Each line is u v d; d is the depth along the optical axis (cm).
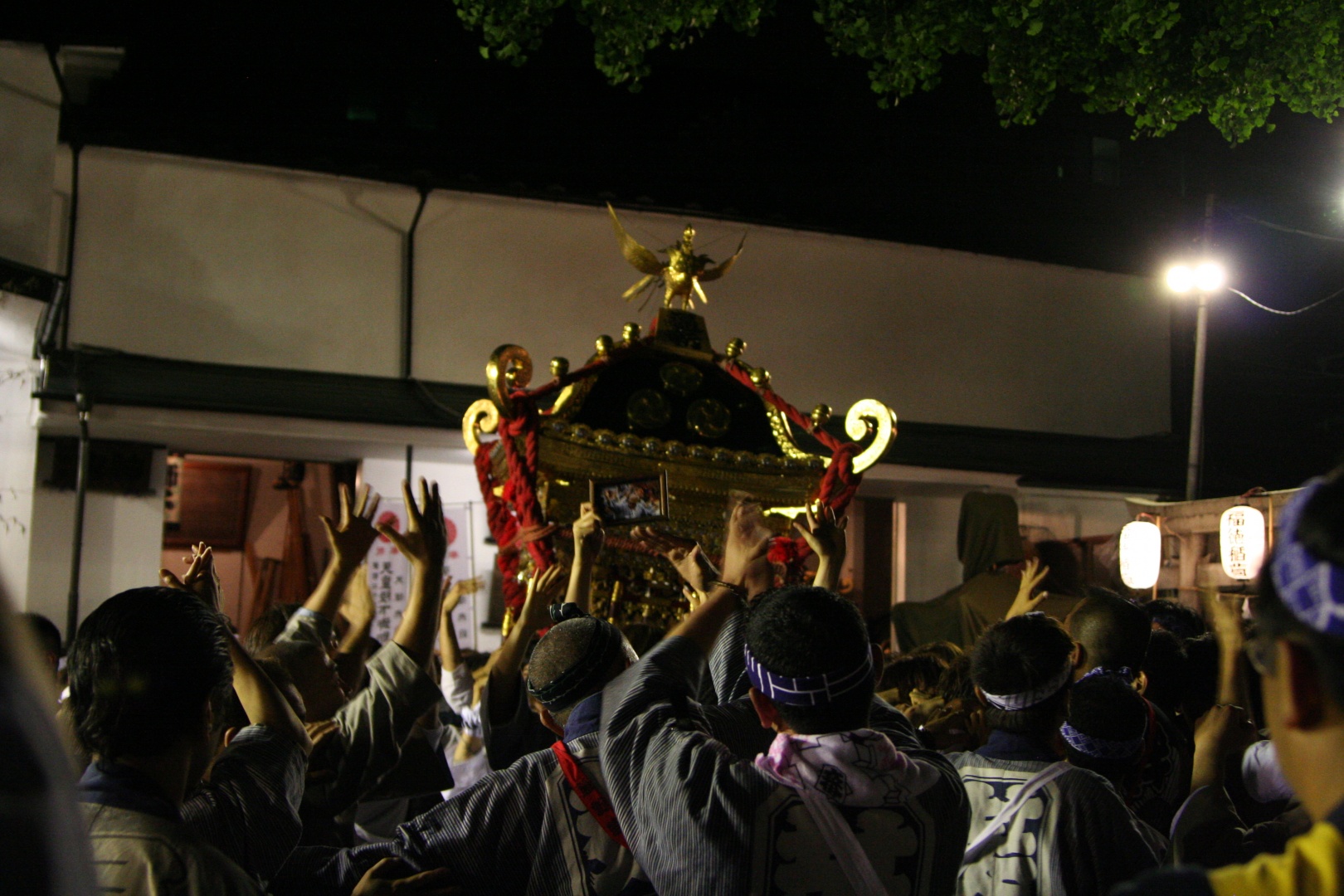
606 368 589
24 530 813
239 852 223
